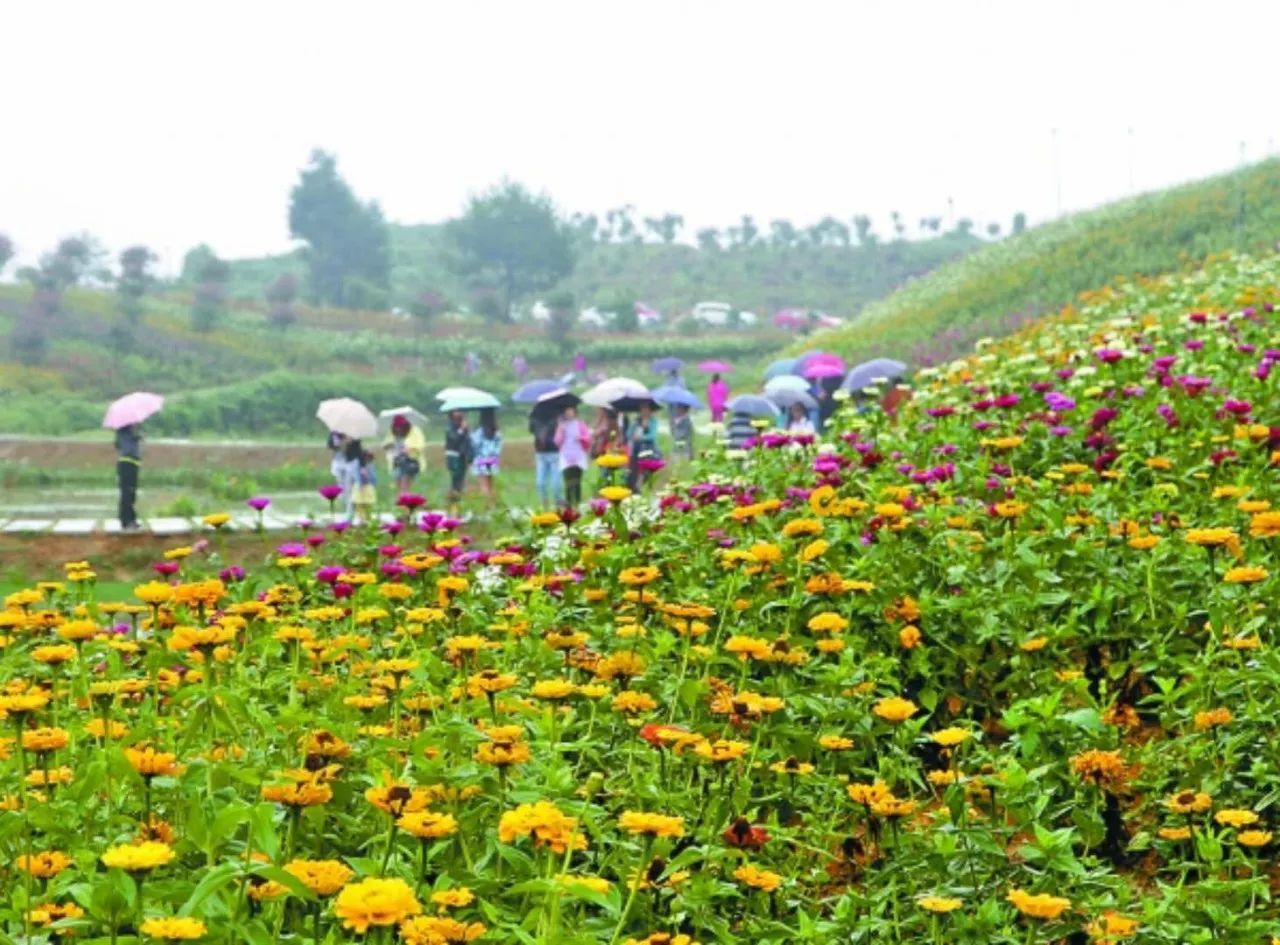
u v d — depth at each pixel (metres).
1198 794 4.33
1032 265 47.78
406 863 3.72
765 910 4.04
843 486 8.08
